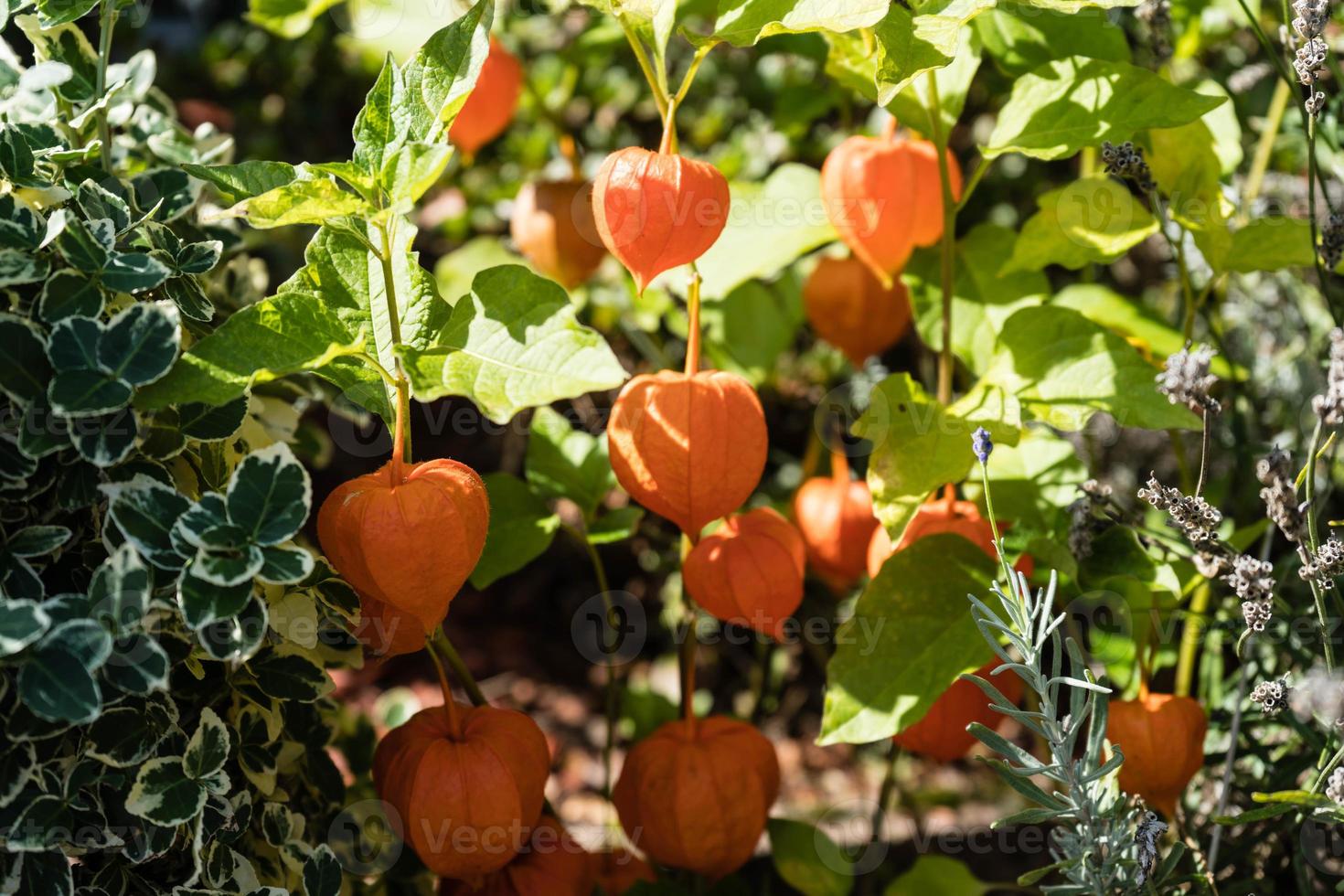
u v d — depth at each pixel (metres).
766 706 1.29
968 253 1.10
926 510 1.04
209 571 0.89
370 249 0.94
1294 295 1.14
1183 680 1.06
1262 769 1.05
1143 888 0.96
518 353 0.93
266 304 0.93
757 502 1.33
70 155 0.96
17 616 0.86
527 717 1.00
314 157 2.01
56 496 0.92
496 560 1.05
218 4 2.19
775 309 1.23
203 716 0.92
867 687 1.00
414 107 0.95
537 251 1.16
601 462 1.08
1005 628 0.92
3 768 0.89
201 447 0.95
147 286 0.91
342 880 1.00
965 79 1.05
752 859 1.18
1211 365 1.09
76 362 0.89
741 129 1.53
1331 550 0.92
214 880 0.93
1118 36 1.05
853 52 1.04
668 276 1.13
